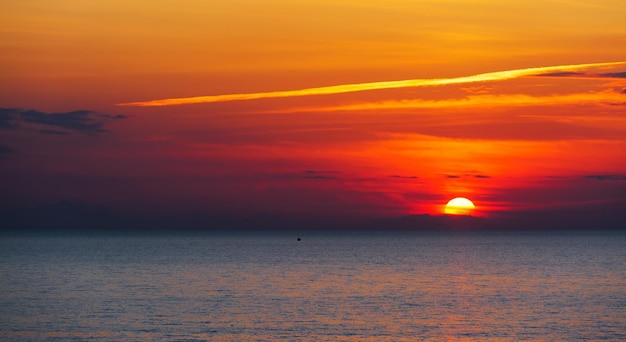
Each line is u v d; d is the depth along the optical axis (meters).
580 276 133.12
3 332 71.19
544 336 69.56
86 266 161.25
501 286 114.69
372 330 72.44
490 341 67.25
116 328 73.25
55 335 69.75
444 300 95.56
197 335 69.62
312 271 146.38
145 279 126.94
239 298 97.50
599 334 70.44
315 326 74.50
